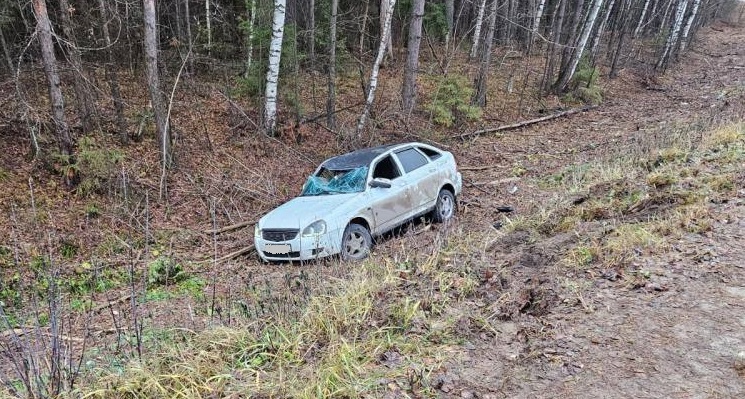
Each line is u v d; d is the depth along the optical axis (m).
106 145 10.29
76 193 8.91
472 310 4.28
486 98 18.61
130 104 12.52
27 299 5.89
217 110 13.82
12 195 8.38
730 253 4.75
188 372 3.50
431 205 8.55
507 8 26.22
